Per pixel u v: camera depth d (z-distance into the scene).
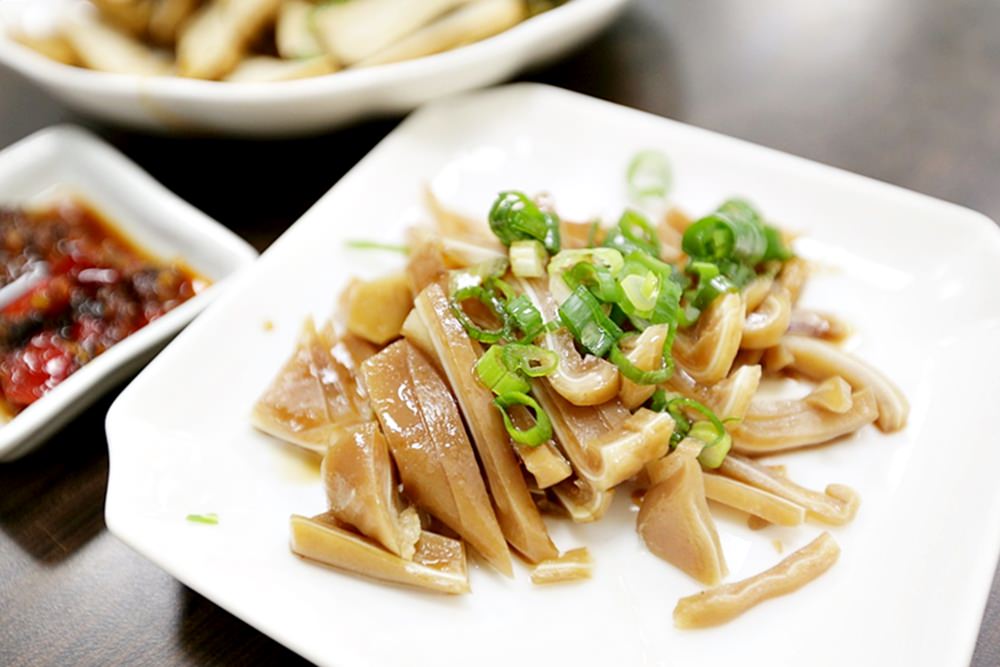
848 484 0.30
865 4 0.45
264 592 0.28
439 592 0.28
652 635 0.28
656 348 0.29
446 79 0.38
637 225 0.33
